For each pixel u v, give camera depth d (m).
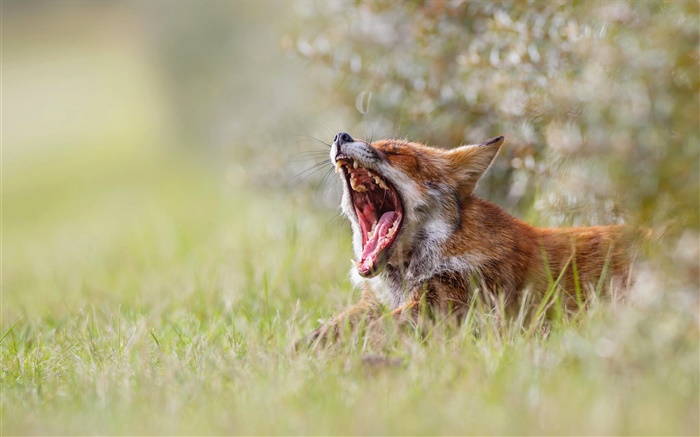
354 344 12.07
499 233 13.94
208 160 48.34
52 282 23.72
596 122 12.30
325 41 21.56
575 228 14.47
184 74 52.19
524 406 9.59
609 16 12.52
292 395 10.39
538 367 10.74
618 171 11.71
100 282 22.34
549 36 16.73
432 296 13.59
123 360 12.69
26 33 92.56
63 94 73.94
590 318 11.98
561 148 13.46
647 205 11.59
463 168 14.41
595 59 12.62
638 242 12.39
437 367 11.02
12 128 68.56
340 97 21.94
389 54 20.95
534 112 17.00
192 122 52.19
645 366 10.15
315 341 12.54
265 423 9.68
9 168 59.47
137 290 19.91
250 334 13.19
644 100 11.35
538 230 14.46
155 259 24.25
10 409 11.05
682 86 11.29
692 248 10.80
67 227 39.25
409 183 14.12
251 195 28.91
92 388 11.43
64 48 86.25
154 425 9.89
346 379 10.98
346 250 20.88
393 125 20.88
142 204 41.81
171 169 51.50
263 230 24.55
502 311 12.48
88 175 53.62
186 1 51.94
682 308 10.85
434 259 13.93
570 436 8.97
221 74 47.62
